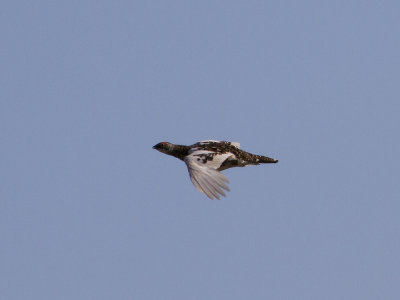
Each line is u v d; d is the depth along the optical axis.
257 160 19.72
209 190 16.19
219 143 19.61
